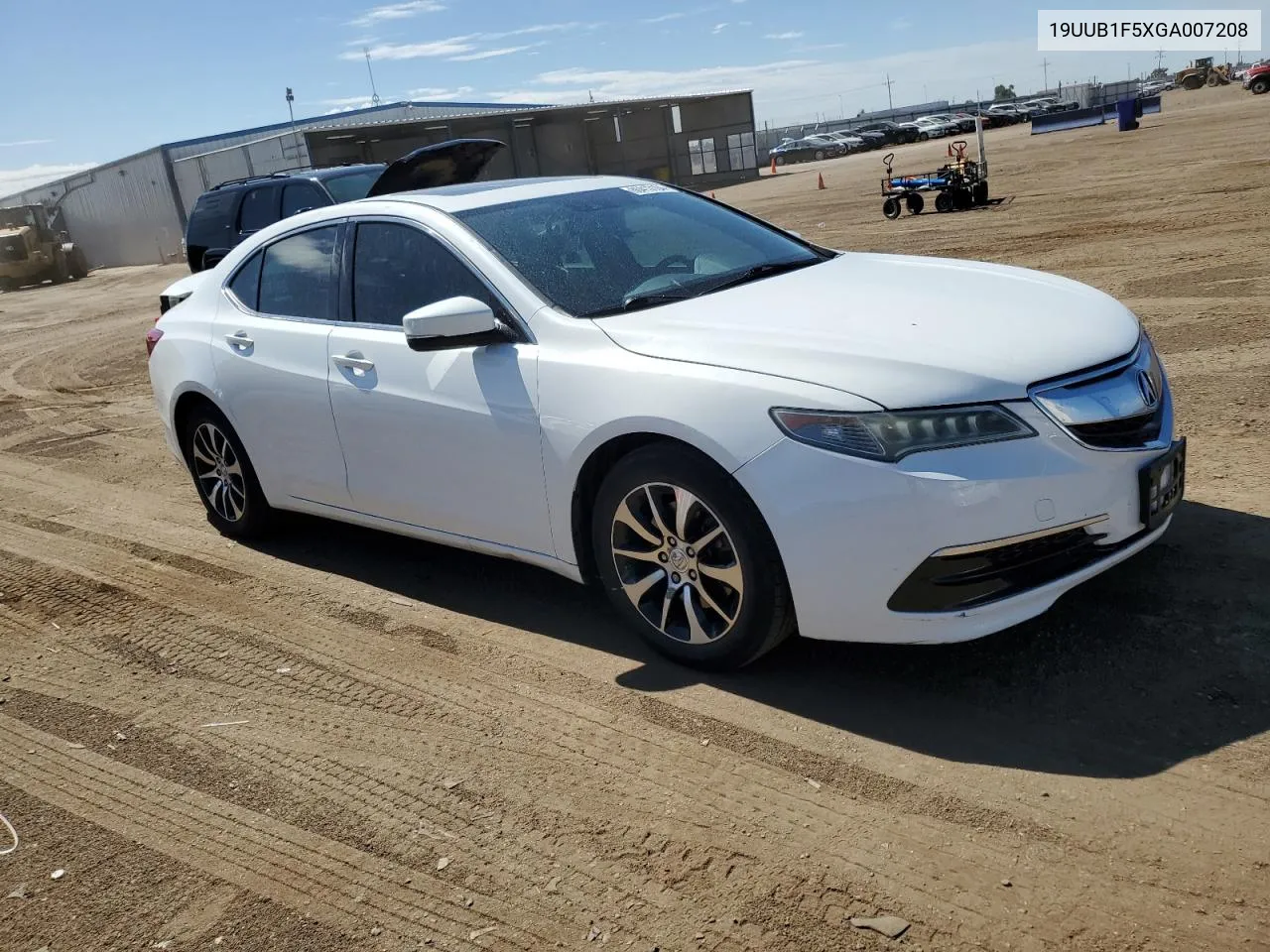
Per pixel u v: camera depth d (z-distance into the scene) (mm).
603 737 3188
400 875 2684
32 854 2936
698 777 2932
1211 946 2146
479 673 3676
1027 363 3020
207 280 5246
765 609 3191
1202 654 3166
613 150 53125
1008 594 2953
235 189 12062
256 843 2875
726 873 2545
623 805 2852
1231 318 7363
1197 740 2801
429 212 4148
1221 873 2342
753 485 3051
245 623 4320
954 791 2730
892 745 2965
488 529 3906
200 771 3264
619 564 3545
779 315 3432
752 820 2727
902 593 2949
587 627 3934
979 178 17797
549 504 3643
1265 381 5801
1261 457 4660
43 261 37125
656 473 3307
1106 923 2242
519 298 3736
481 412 3738
